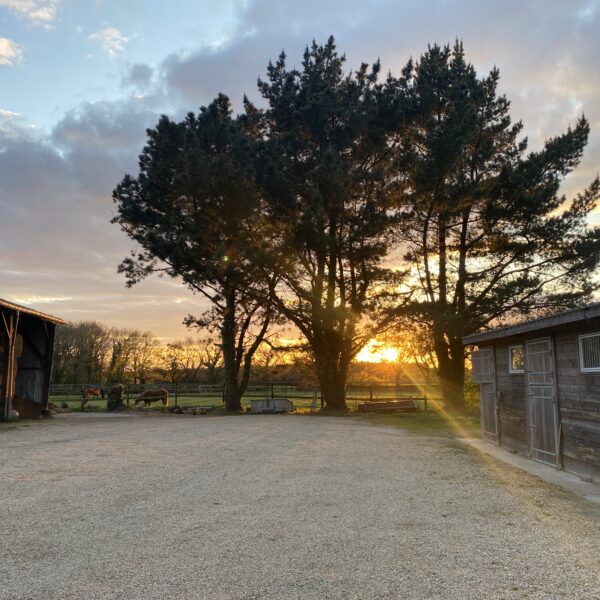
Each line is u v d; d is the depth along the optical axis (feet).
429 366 87.20
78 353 174.19
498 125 79.82
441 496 21.29
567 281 73.72
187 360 181.88
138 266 73.61
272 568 13.03
